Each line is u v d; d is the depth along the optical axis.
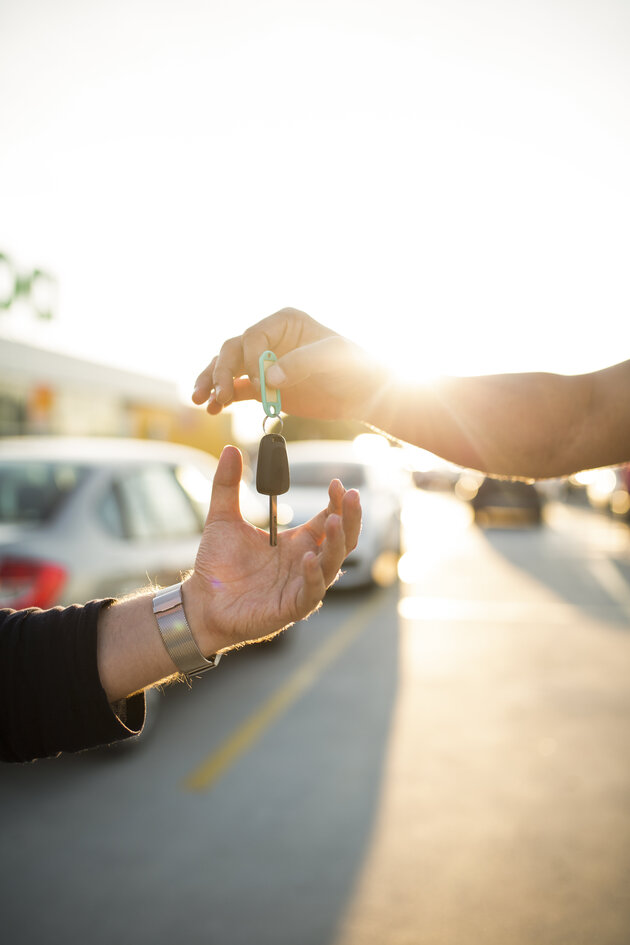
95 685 0.96
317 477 10.66
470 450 1.01
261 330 1.02
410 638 6.91
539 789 3.62
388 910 2.63
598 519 22.62
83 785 3.70
